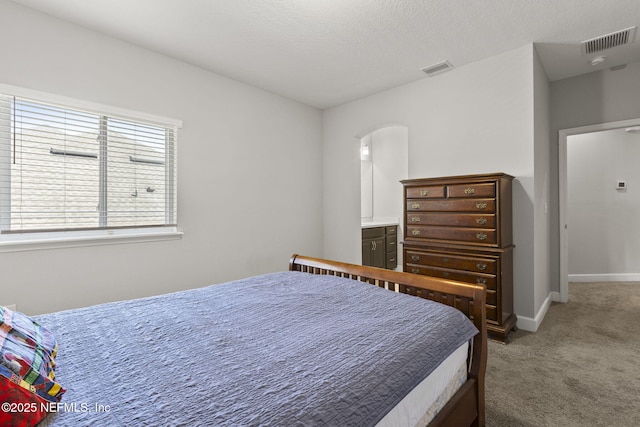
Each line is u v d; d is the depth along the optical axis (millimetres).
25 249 2100
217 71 3115
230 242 3256
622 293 3885
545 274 3199
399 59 2902
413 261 2990
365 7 2145
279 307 1524
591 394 1795
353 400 825
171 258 2820
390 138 5426
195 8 2137
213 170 3119
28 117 2135
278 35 2484
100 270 2418
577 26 2400
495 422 1565
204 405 775
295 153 3951
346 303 1563
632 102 3094
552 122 3551
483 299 1415
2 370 728
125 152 2576
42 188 2195
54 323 1320
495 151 2869
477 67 2961
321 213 4316
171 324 1321
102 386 868
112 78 2477
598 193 4570
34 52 2133
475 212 2609
